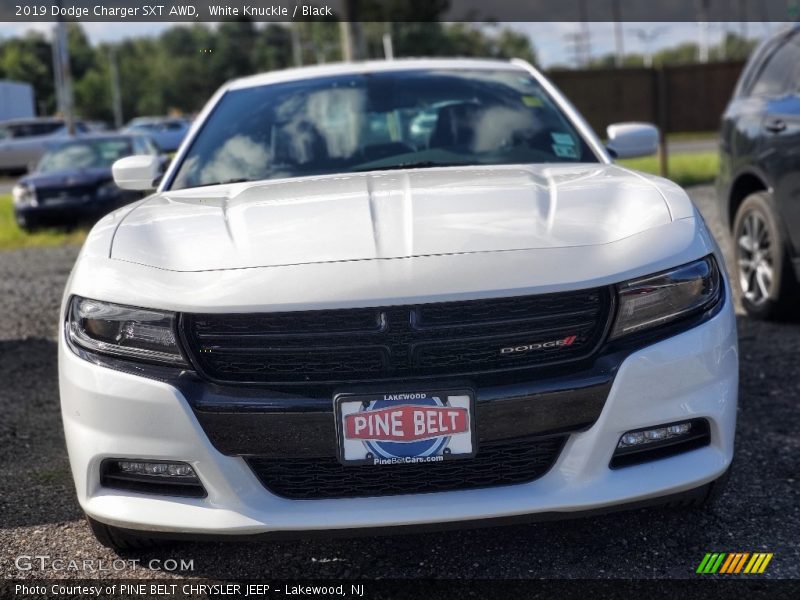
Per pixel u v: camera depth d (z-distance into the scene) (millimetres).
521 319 2014
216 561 2396
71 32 67250
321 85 3521
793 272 4363
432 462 2049
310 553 2432
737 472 2807
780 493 2641
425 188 2521
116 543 2350
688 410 2115
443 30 47844
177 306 2033
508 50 67000
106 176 11070
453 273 2012
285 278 2031
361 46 12125
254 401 2002
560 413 2021
